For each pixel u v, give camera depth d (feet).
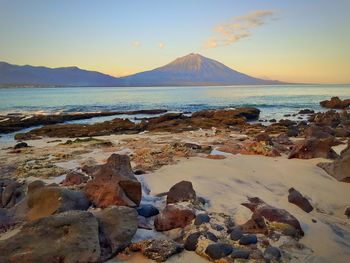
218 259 17.78
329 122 86.22
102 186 26.35
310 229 22.43
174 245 19.11
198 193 29.45
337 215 26.18
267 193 30.04
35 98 276.00
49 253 17.21
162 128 85.15
